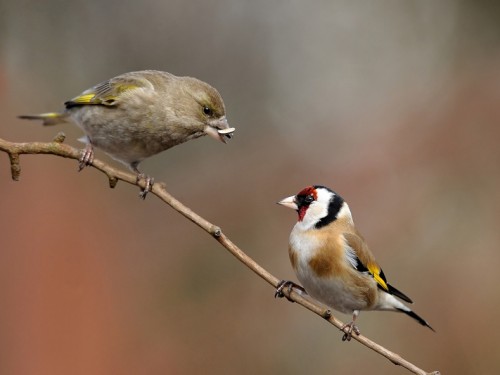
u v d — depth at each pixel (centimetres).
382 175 1484
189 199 1534
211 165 1608
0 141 796
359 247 1010
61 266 1260
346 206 1036
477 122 1535
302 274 1020
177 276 1388
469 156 1498
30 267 1235
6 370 1171
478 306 1339
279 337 1355
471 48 1894
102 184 1411
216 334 1345
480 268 1369
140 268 1374
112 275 1309
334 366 1341
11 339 1187
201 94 988
